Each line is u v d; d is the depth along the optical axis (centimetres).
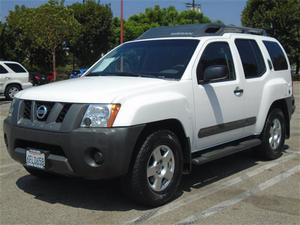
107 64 669
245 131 695
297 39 3731
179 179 563
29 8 3688
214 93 615
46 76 3031
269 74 756
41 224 486
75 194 586
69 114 496
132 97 507
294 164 750
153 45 658
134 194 516
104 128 484
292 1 3741
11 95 2062
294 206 543
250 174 686
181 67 596
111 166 485
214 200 564
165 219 500
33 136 517
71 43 3656
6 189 608
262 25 3800
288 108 810
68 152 493
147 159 515
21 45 3825
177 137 564
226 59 663
